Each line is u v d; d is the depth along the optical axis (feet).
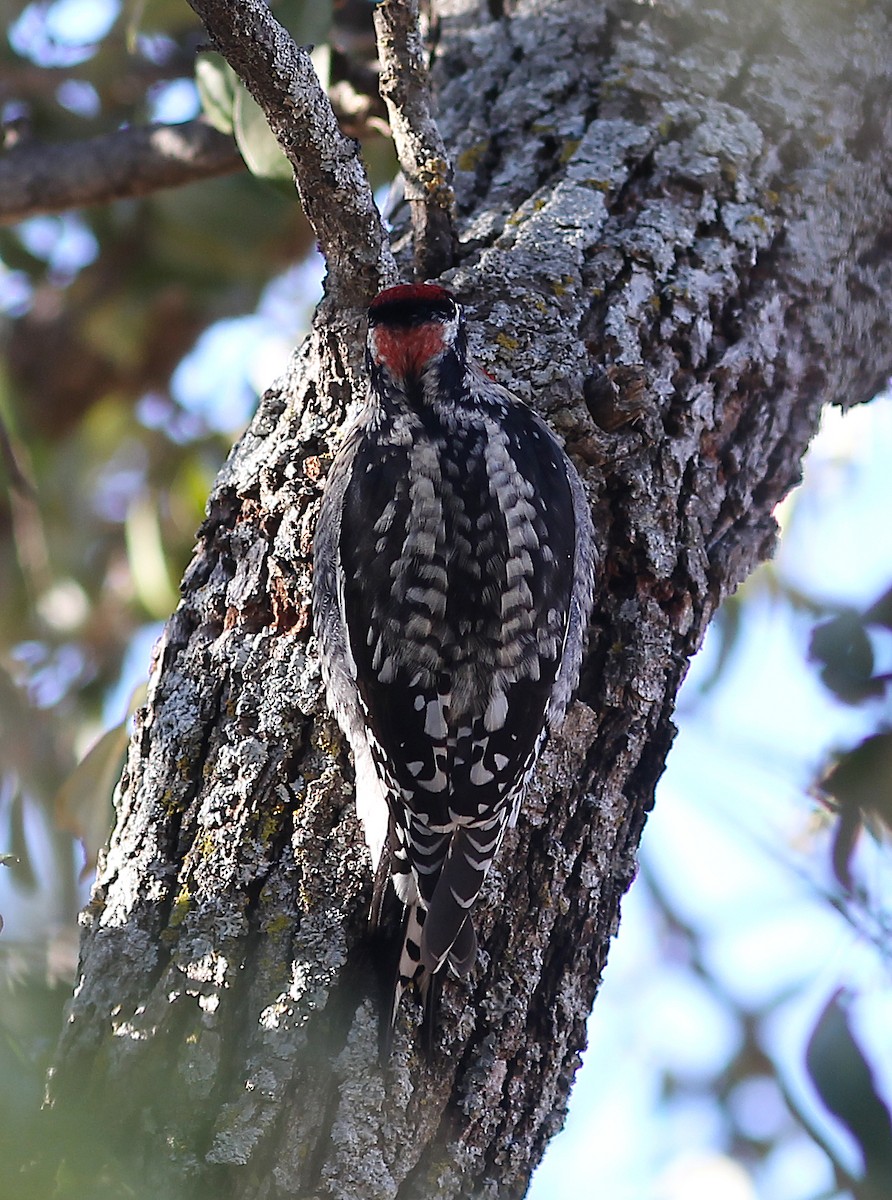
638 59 16.63
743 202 15.98
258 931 12.46
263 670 13.61
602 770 13.96
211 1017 11.97
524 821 13.51
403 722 13.51
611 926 13.67
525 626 13.82
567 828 13.64
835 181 16.55
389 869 12.72
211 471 25.18
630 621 14.38
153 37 24.23
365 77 19.24
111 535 26.25
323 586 13.85
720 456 15.28
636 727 14.12
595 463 14.70
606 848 13.73
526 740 13.50
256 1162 11.39
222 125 19.53
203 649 13.93
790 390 15.94
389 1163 11.71
